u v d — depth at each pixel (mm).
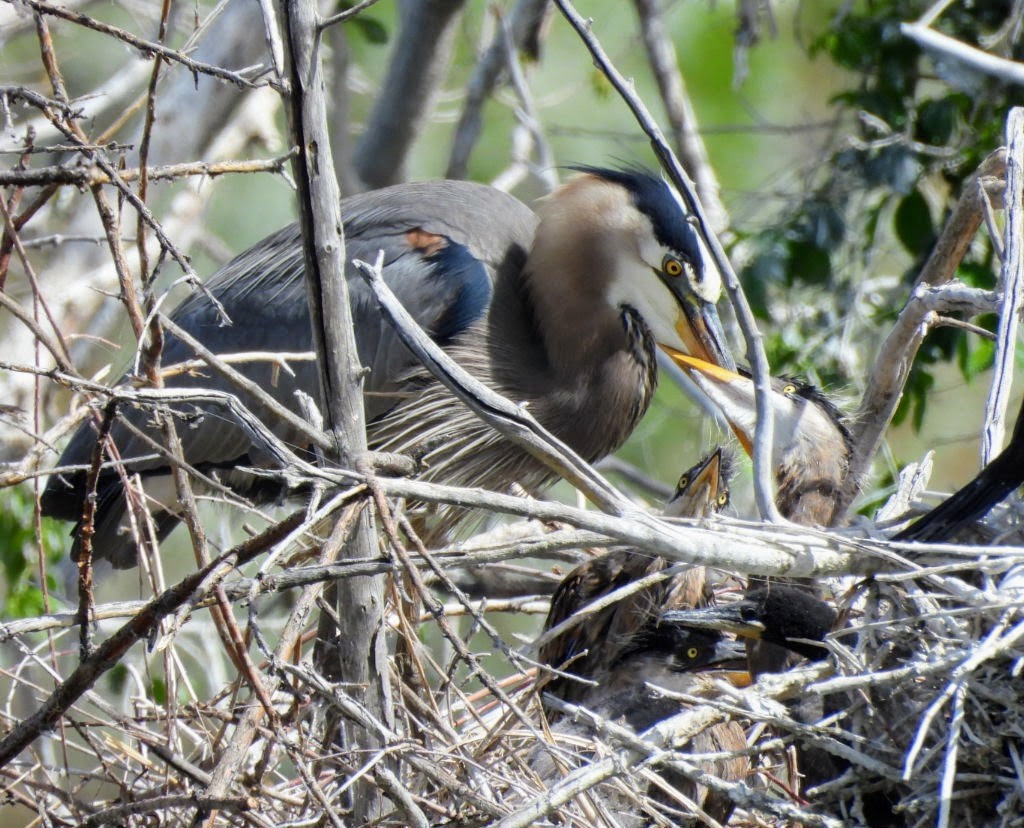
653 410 15609
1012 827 6621
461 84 19094
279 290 11398
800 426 9461
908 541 7188
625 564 8852
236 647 5867
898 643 7152
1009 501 7852
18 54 15633
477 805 6574
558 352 11180
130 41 6262
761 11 15750
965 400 16266
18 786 7980
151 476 11320
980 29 11945
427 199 11664
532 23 14227
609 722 6746
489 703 9250
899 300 12180
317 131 6570
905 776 6016
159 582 7363
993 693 6656
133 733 7211
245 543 5805
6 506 11320
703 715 6785
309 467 5758
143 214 6230
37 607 11195
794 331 12453
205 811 5855
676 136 14031
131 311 6617
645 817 7676
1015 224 7895
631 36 15242
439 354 6402
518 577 11180
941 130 11750
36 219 13719
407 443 10898
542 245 11273
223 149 14898
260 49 13992
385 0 18391
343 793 7934
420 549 6074
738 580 10078
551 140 17984
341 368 6711
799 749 7711
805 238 12117
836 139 13594
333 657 8594
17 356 12727
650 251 10961
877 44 12211
